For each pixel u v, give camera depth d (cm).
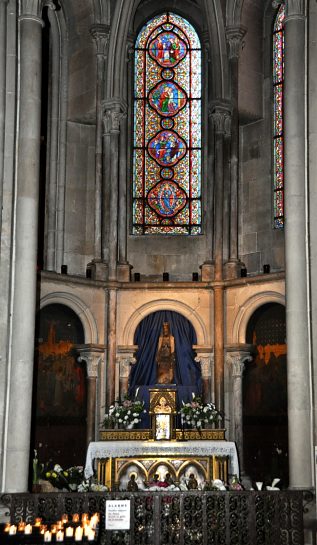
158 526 1565
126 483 2006
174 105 2494
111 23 2345
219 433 2078
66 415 2191
